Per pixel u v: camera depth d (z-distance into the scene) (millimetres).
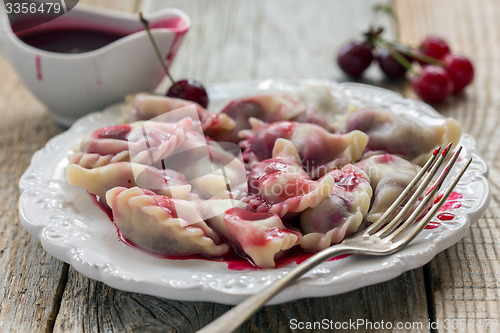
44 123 578
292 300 387
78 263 401
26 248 455
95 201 451
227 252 416
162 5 735
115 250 414
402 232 410
